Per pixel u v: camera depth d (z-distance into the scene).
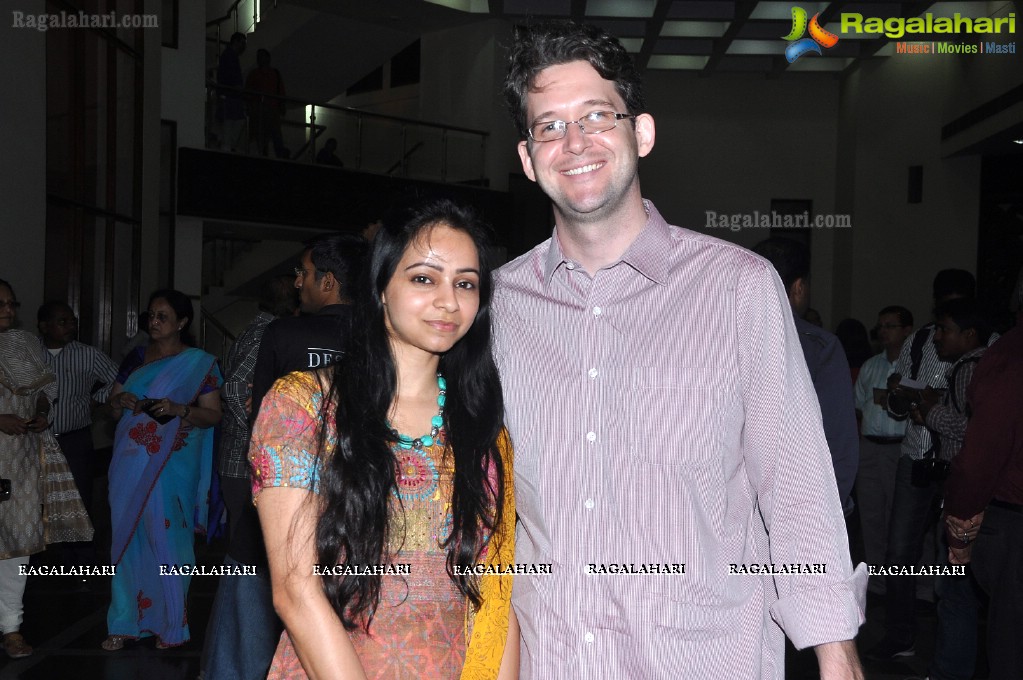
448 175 14.63
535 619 1.78
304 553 1.63
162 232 12.14
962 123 14.02
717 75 17.25
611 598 1.73
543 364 1.82
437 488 1.72
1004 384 3.12
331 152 13.45
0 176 6.09
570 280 1.84
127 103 9.74
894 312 5.83
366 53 16.47
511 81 1.89
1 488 4.52
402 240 1.73
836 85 17.23
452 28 15.94
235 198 12.45
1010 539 3.14
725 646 1.73
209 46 13.32
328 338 3.30
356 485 1.63
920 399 4.69
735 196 17.28
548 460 1.79
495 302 1.90
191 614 5.57
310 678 1.64
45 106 6.81
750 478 1.78
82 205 8.45
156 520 4.82
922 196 15.34
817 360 3.43
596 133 1.78
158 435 4.85
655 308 1.78
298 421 1.66
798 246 3.93
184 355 5.05
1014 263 14.73
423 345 1.73
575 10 13.80
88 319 8.77
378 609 1.67
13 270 6.27
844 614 1.62
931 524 5.53
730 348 1.75
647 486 1.74
